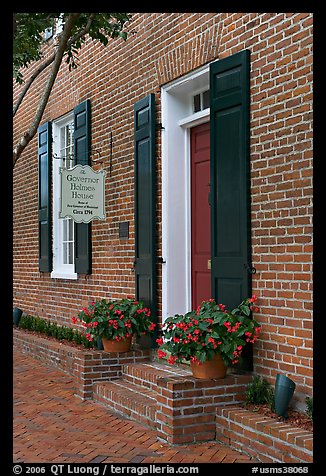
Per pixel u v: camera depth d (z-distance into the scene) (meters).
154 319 7.10
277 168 5.28
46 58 10.81
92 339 7.38
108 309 7.07
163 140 7.15
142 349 7.26
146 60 7.46
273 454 4.48
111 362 6.96
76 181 7.56
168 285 7.05
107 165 8.47
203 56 6.35
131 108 7.84
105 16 6.50
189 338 5.24
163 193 7.11
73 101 9.69
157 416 5.34
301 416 4.82
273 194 5.32
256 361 5.44
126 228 7.91
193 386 5.17
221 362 5.34
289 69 5.18
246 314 5.35
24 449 5.05
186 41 6.64
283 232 5.20
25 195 11.98
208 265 6.84
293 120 5.13
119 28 7.35
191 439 5.12
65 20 6.60
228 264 5.75
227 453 4.84
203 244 6.95
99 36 6.65
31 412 6.23
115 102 8.27
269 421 4.72
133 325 7.05
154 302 7.11
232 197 5.74
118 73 8.19
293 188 5.11
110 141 8.39
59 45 5.72
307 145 4.98
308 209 4.96
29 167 11.80
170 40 6.95
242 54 5.65
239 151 5.68
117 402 6.21
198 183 7.08
